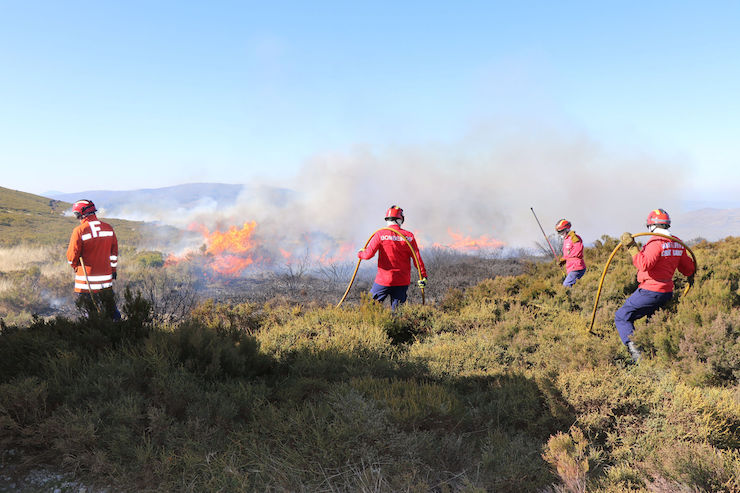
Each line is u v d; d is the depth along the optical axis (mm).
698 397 3070
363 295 6848
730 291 5496
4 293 11625
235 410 2939
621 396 3154
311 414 2859
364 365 4309
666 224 4797
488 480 2508
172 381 3021
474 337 5852
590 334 5414
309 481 2396
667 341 4363
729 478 2271
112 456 2436
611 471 2475
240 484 2283
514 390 3512
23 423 2586
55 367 3098
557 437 2752
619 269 8031
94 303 4504
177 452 2516
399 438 2684
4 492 2230
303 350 4488
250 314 6953
